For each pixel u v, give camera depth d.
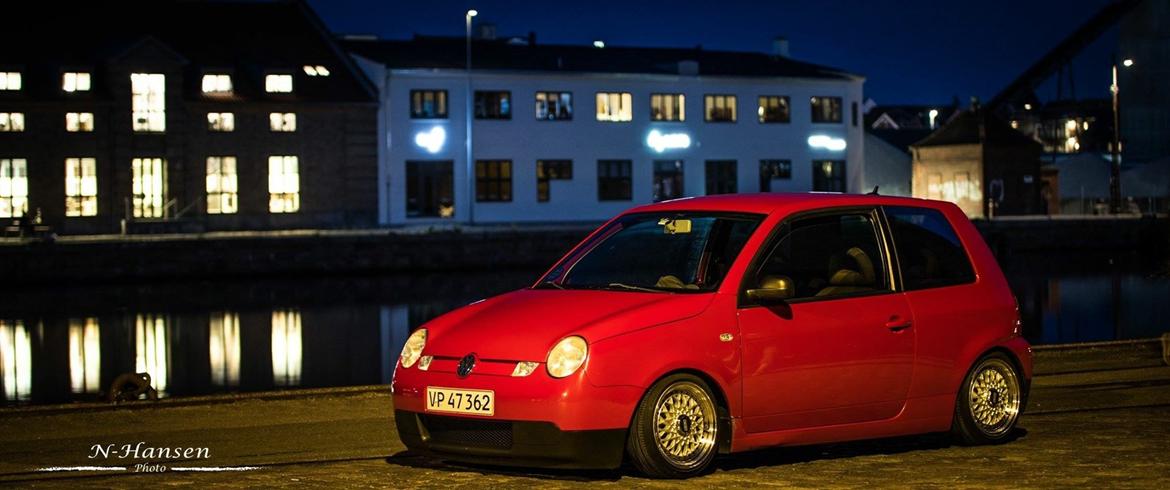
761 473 7.55
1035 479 7.31
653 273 8.01
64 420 10.12
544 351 7.10
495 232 51.84
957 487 7.09
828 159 67.50
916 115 119.75
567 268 8.36
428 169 60.34
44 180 54.69
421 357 7.54
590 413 7.00
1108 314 37.22
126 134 55.59
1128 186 74.31
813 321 7.80
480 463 7.37
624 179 63.78
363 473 7.67
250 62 58.19
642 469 7.26
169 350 31.42
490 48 65.88
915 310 8.24
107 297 42.38
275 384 26.06
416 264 50.78
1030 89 83.62
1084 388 11.38
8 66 54.38
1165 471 7.52
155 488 7.29
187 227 55.41
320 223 58.38
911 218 8.57
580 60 65.19
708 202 8.37
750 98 65.75
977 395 8.55
